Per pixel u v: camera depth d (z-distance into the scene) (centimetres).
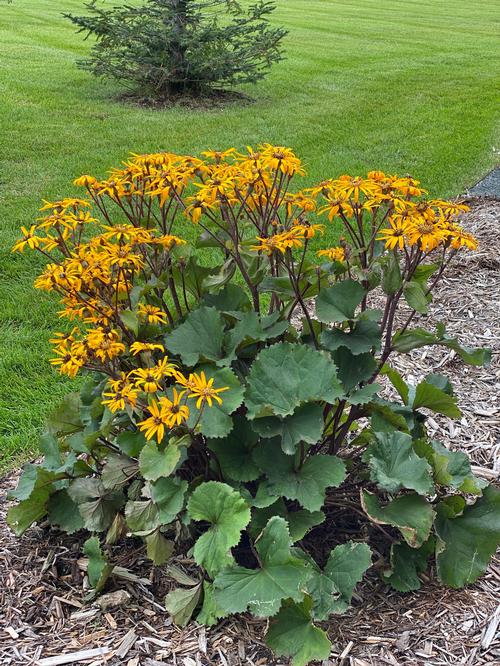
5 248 557
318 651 210
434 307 480
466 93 1253
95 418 256
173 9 1027
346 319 246
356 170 780
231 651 229
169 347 245
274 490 238
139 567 264
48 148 826
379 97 1188
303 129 950
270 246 239
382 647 231
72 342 245
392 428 260
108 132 900
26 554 274
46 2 2261
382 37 1991
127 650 231
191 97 1093
